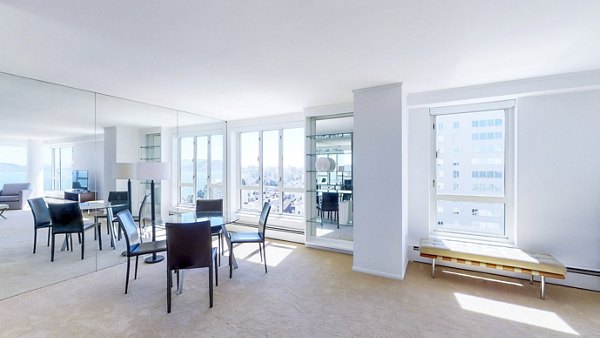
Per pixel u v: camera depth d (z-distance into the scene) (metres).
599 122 2.74
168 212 4.59
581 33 1.85
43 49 2.08
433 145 3.67
